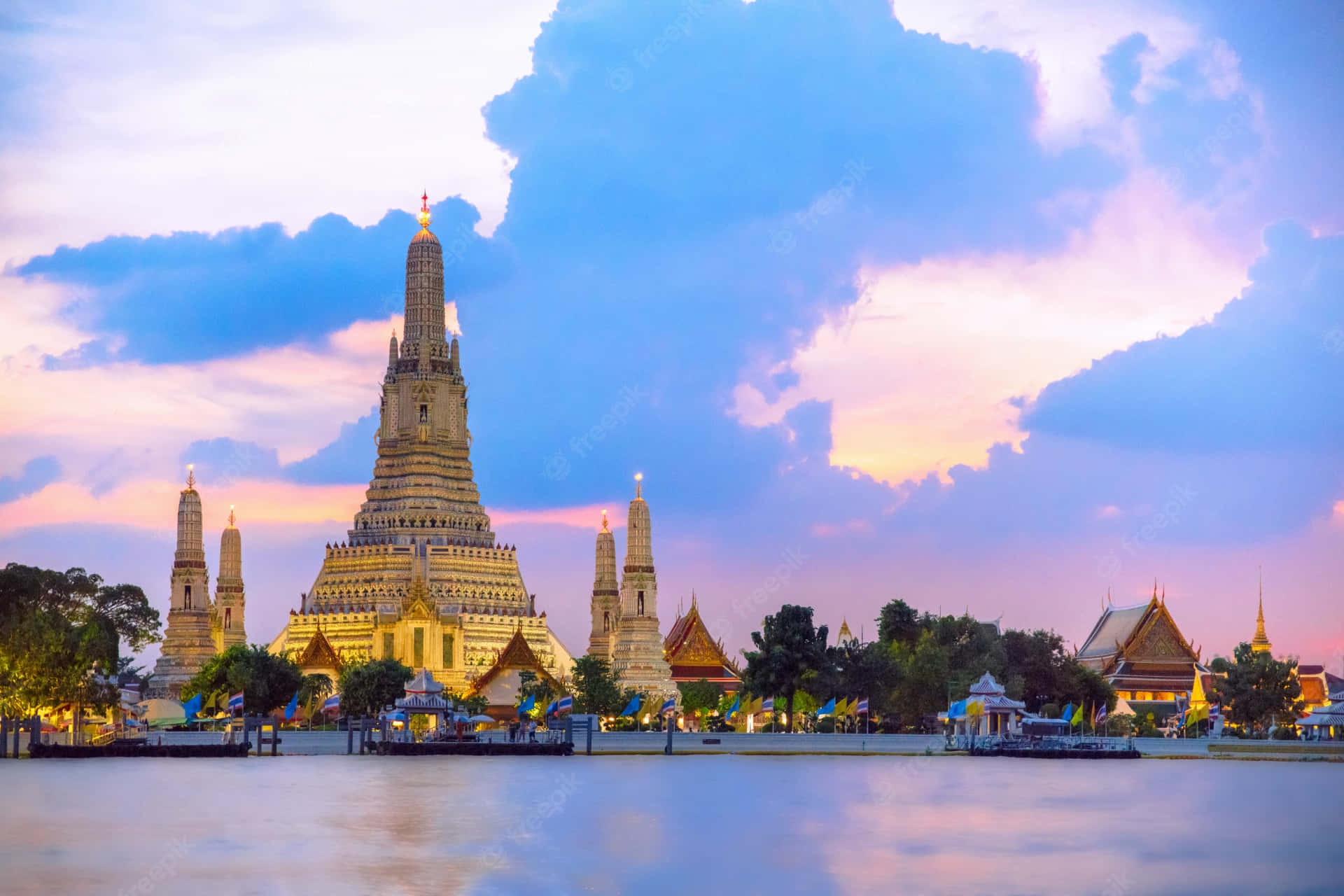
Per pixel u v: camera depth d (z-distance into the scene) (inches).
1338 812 4473.4
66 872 3248.0
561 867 3366.1
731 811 4372.5
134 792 4817.9
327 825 3964.1
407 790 4904.0
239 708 7386.8
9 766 6023.6
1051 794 5000.0
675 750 7514.8
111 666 7573.8
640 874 3294.8
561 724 7495.1
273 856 3459.6
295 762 6441.9
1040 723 7573.8
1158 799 4854.8
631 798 4734.3
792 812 4367.6
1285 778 5782.5
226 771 5757.9
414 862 3405.5
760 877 3275.1
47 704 6840.6
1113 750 7116.1
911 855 3585.1
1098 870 3415.4
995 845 3752.5
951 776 5792.3
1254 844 3801.7
